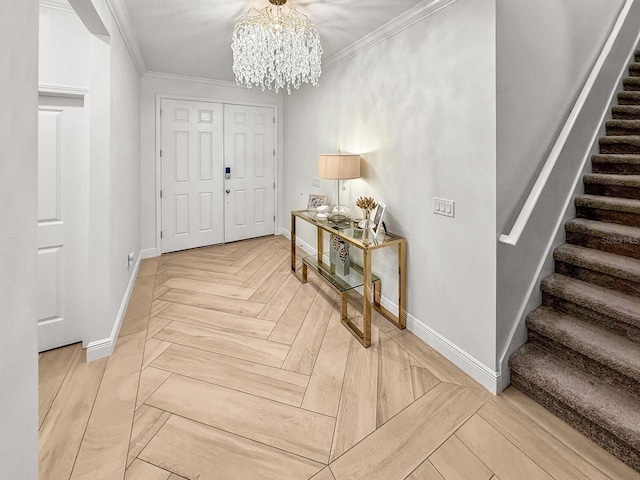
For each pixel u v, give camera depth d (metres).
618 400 1.56
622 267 1.85
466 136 2.00
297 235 4.98
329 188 3.96
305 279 3.60
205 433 1.62
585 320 1.92
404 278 2.62
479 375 1.99
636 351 1.63
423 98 2.33
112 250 2.38
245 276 3.80
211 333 2.56
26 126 0.81
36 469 0.86
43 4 2.04
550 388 1.71
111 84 2.25
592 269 1.99
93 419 1.70
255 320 2.78
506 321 1.93
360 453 1.52
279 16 2.49
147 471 1.42
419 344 2.43
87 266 2.37
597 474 1.40
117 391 1.91
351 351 2.34
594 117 2.51
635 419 1.44
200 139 4.72
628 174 2.35
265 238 5.44
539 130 2.06
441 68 2.16
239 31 2.61
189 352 2.31
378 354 2.30
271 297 3.24
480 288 1.96
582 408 1.56
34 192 0.86
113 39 2.33
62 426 1.65
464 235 2.05
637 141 2.36
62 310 2.34
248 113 5.07
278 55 2.69
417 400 1.85
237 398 1.87
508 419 1.71
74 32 2.13
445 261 2.22
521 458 1.48
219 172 4.93
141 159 4.29
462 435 1.61
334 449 1.54
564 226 2.27
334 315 2.88
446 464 1.46
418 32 2.35
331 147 3.78
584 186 2.44
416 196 2.46
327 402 1.84
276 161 5.44
